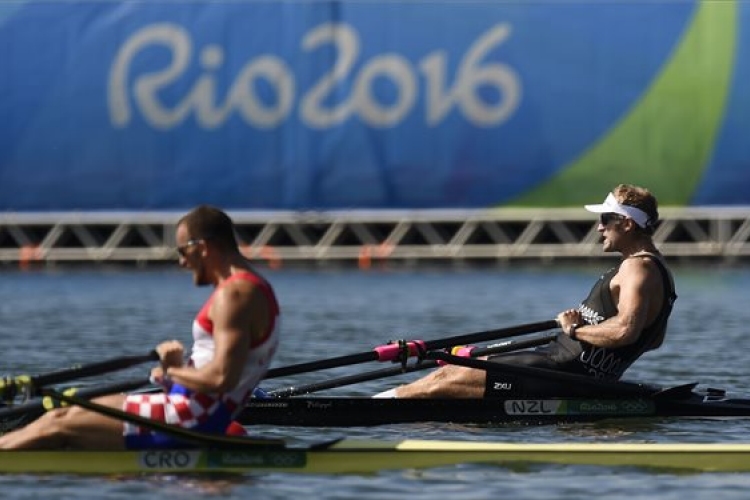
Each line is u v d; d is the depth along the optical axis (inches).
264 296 1368.1
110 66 4877.0
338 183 4864.7
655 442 1635.1
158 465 1411.2
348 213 4884.4
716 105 4766.2
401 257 4997.5
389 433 1721.2
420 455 1453.0
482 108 4803.2
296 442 1658.5
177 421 1393.9
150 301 3747.5
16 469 1411.2
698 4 4746.6
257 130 4854.8
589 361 1808.6
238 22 4837.6
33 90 4896.7
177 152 4886.8
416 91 4810.5
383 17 4803.2
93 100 4889.3
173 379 1374.3
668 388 1817.2
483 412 1807.3
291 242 5349.4
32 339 2738.7
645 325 1784.0
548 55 4771.2
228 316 1350.9
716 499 1323.8
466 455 1464.1
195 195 4896.7
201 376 1355.8
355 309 3462.1
